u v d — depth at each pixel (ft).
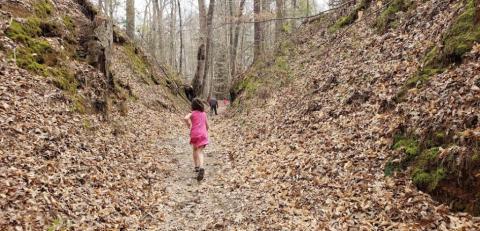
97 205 20.21
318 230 18.80
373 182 21.48
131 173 26.86
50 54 33.83
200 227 20.90
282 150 31.73
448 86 22.62
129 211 21.45
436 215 17.62
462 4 27.40
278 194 23.93
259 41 74.23
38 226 16.35
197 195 25.76
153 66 81.35
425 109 22.76
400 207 18.74
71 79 33.76
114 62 63.62
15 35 31.68
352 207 20.01
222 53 142.61
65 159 23.03
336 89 36.06
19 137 22.38
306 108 37.24
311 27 61.87
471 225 16.43
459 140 18.94
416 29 33.55
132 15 80.07
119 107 44.34
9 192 17.42
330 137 29.04
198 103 30.99
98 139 29.25
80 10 47.57
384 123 25.54
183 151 38.17
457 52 24.22
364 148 24.95
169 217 22.11
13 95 25.94
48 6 39.45
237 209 22.91
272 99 49.67
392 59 32.45
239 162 32.91
